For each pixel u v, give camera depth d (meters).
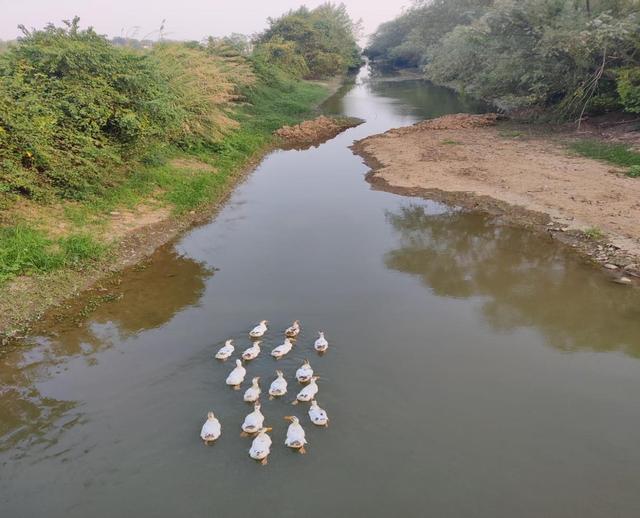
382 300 12.70
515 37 31.77
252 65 45.50
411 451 7.93
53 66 17.28
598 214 16.80
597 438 8.23
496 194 19.81
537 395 9.23
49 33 19.00
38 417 8.73
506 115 35.97
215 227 17.91
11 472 7.62
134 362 10.17
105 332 11.25
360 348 10.62
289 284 13.58
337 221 18.47
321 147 31.69
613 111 30.42
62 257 13.37
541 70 30.67
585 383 9.58
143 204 18.14
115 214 16.86
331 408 8.84
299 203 20.55
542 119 32.09
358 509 6.99
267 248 16.05
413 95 59.91
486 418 8.64
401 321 11.71
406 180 22.72
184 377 9.66
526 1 30.22
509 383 9.55
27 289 12.29
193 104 24.36
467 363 10.14
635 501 7.14
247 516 6.91
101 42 19.17
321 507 7.02
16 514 6.96
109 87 17.50
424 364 10.09
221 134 27.42
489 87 35.06
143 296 12.87
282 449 7.96
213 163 24.31
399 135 32.50
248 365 10.01
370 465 7.68
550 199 18.55
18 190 15.66
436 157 25.80
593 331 11.31
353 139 34.03
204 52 34.50
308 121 36.66
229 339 10.92
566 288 13.15
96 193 17.45
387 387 9.40
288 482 7.39
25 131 14.70
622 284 13.16
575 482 7.42
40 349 10.64
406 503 7.08
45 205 15.75
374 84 75.12
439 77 44.28
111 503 7.11
